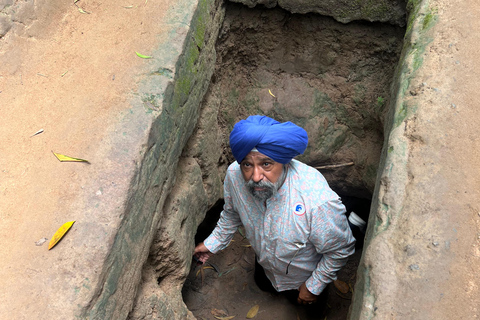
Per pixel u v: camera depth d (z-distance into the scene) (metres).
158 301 1.84
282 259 2.20
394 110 1.87
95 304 1.34
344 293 2.88
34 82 1.91
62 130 1.72
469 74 1.82
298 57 2.86
